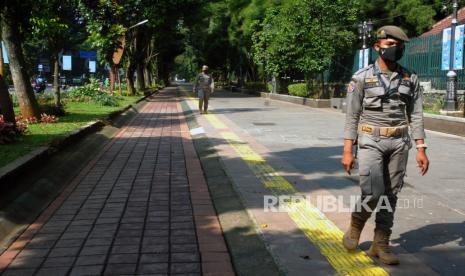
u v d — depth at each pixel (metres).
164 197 6.47
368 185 3.87
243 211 5.55
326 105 22.27
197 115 17.98
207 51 49.91
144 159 9.24
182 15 31.97
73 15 26.11
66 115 14.55
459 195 6.21
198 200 6.30
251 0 35.50
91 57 55.41
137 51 31.58
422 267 3.92
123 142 11.52
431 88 15.82
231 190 6.46
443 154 9.34
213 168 8.08
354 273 3.80
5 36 12.09
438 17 29.73
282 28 23.38
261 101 28.73
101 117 14.01
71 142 9.59
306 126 14.24
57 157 8.30
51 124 11.88
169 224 5.34
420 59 16.42
